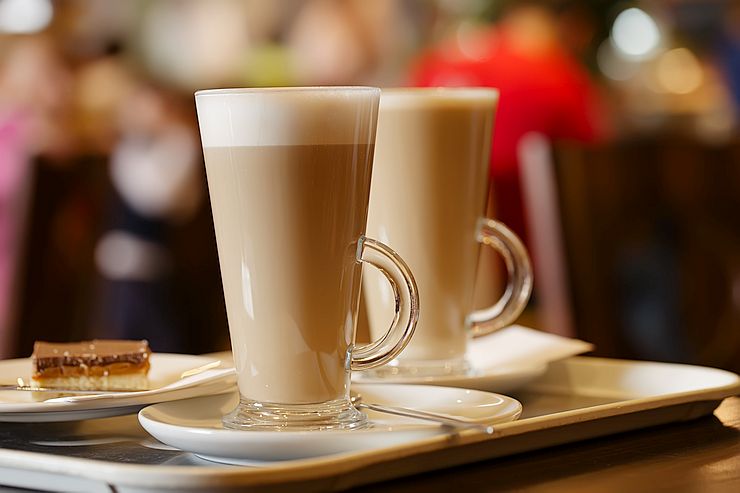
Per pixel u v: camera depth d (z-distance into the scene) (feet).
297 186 2.80
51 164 6.02
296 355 2.83
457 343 3.44
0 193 8.02
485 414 2.94
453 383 3.26
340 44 16.87
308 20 16.92
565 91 11.63
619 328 5.54
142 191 10.09
